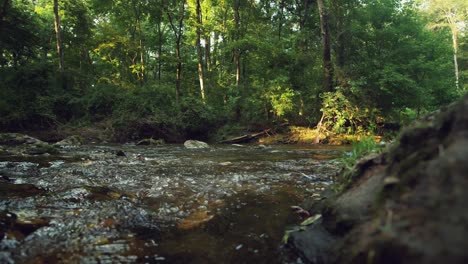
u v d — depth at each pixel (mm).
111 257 2068
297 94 16922
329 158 8102
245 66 23750
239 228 2672
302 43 18547
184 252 2178
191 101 19016
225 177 5020
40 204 3154
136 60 28156
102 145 13344
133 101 18062
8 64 21828
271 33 22641
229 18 26281
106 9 24281
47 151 8414
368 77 15836
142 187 4250
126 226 2676
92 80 21062
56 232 2455
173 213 3121
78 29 25062
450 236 877
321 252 1939
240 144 15719
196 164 6699
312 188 4227
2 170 5184
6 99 15531
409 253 972
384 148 2523
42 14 26219
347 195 2289
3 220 2459
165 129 17391
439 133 1530
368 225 1464
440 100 19547
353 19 19266
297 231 2344
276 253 2146
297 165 6551
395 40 18812
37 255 2051
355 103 15383
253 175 5211
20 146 9039
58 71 18859
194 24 21406
